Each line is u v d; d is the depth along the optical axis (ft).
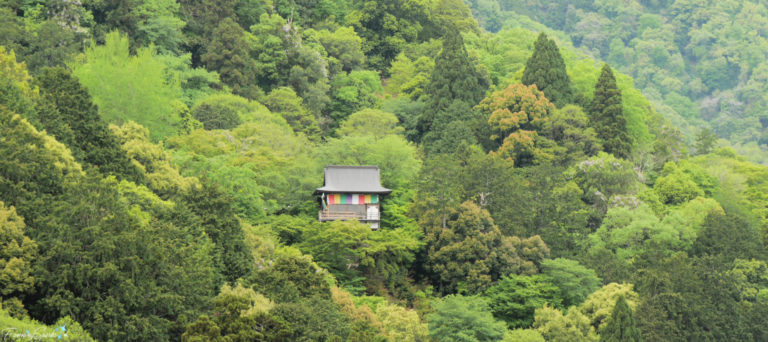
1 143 155.94
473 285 244.42
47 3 406.21
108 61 321.11
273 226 246.47
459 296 220.23
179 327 146.82
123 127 231.50
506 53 504.43
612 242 279.08
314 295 166.91
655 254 264.72
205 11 476.54
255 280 166.91
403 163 303.07
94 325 137.18
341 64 492.95
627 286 229.04
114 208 154.71
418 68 480.64
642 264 257.96
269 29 464.65
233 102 358.84
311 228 245.45
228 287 160.66
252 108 362.53
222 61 426.10
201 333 137.80
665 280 222.69
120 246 146.20
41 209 149.79
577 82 427.33
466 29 600.80
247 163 280.51
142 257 149.48
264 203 264.52
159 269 150.51
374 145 307.37
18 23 374.43
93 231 144.97
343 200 269.03
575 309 209.77
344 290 217.36
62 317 136.26
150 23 435.53
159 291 146.30
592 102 391.65
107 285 142.51
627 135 379.14
